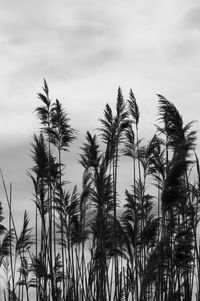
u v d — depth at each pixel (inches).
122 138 660.7
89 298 541.3
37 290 584.7
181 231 512.7
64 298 556.7
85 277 543.2
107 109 661.9
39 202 607.5
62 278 580.4
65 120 689.0
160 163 564.7
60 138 689.0
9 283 605.6
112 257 537.6
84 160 596.4
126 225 517.0
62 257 581.6
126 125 659.4
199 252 516.7
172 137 520.4
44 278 581.6
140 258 513.0
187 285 520.1
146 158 602.9
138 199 559.8
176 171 453.7
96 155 594.9
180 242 510.9
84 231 522.6
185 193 505.0
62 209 577.0
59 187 587.8
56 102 699.4
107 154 620.4
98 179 520.4
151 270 440.1
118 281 541.3
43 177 616.4
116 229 470.9
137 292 482.0
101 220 509.4
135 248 501.0
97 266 544.4
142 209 549.0
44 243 591.5
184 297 517.0
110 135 649.0
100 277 525.3
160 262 447.2
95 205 517.3
